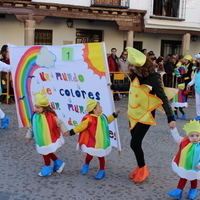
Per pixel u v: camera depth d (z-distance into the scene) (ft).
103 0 51.85
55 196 13.65
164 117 32.58
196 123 13.21
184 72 37.88
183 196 14.01
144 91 14.61
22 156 18.58
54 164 16.30
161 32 57.77
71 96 18.35
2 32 52.13
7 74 35.81
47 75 19.12
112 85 16.85
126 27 54.60
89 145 15.20
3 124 24.82
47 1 48.19
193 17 59.67
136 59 14.28
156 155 19.69
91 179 15.58
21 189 14.24
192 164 13.07
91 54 17.04
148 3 55.26
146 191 14.43
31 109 20.57
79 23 56.75
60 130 15.62
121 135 24.20
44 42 55.01
